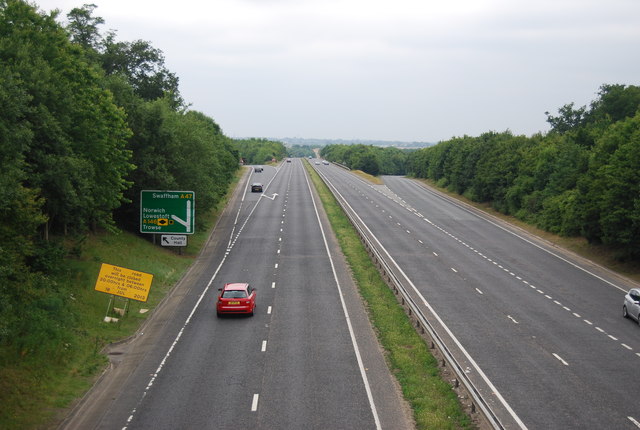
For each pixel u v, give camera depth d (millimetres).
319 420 19812
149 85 84625
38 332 25281
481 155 101875
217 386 22969
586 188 55312
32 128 31516
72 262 37438
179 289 40969
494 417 18234
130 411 20656
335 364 25641
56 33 36906
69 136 36188
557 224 65750
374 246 57531
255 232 65438
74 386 22875
